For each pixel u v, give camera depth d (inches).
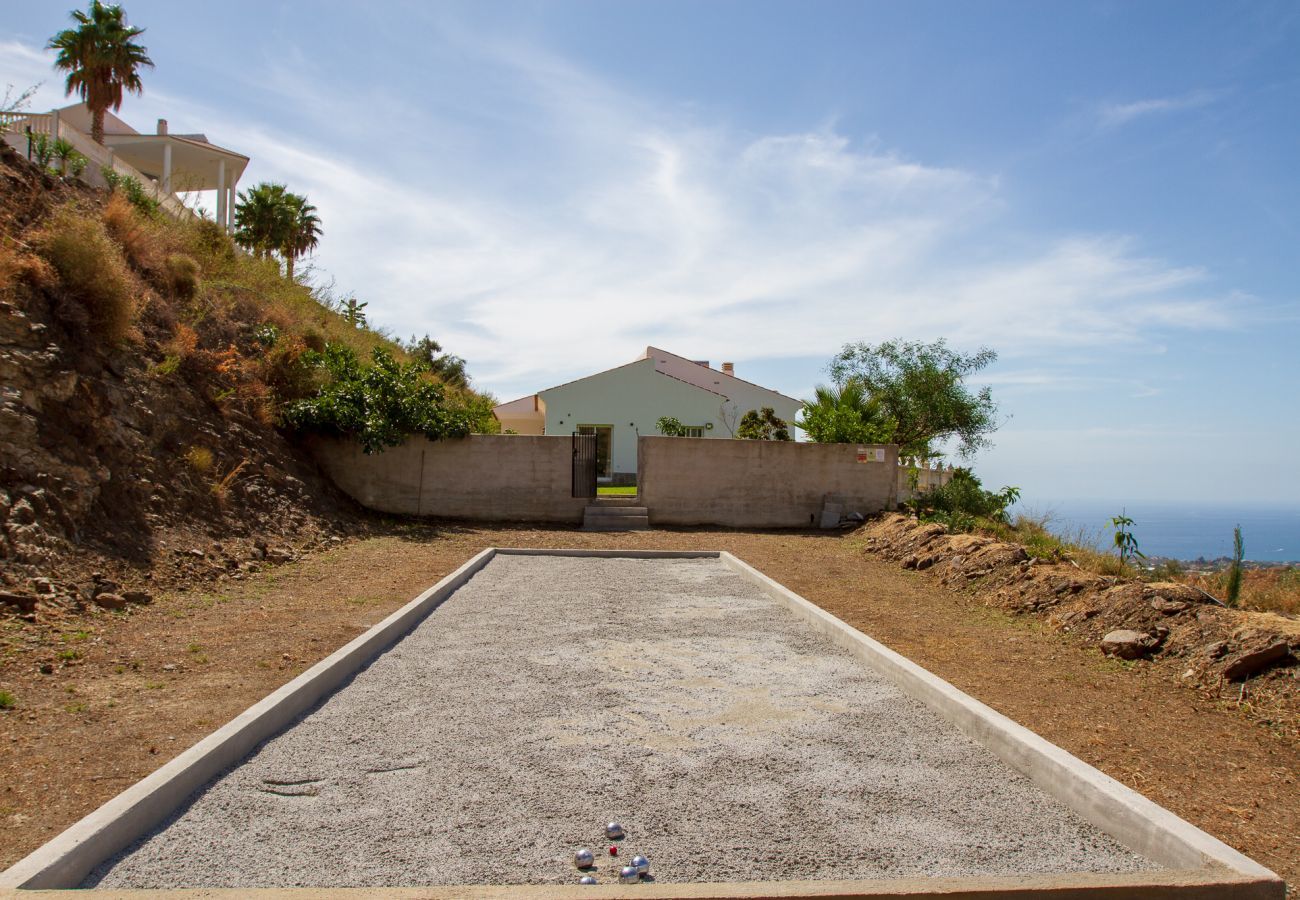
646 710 196.9
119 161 711.7
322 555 423.5
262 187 1137.4
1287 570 343.3
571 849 128.6
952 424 780.6
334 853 125.8
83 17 984.3
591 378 1155.3
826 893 109.0
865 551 512.1
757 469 639.8
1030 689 223.8
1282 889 113.9
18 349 319.0
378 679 219.3
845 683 223.0
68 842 117.2
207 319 535.5
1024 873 123.7
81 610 254.2
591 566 442.6
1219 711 208.1
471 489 616.1
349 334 797.2
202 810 139.6
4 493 274.4
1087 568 374.6
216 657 227.9
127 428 368.8
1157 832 127.8
